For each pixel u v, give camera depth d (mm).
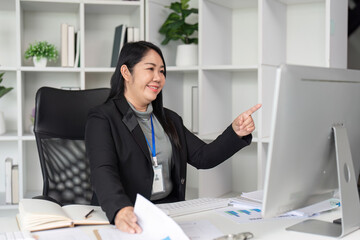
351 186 1309
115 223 1333
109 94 1982
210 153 1957
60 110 2090
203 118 2980
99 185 1553
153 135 1944
